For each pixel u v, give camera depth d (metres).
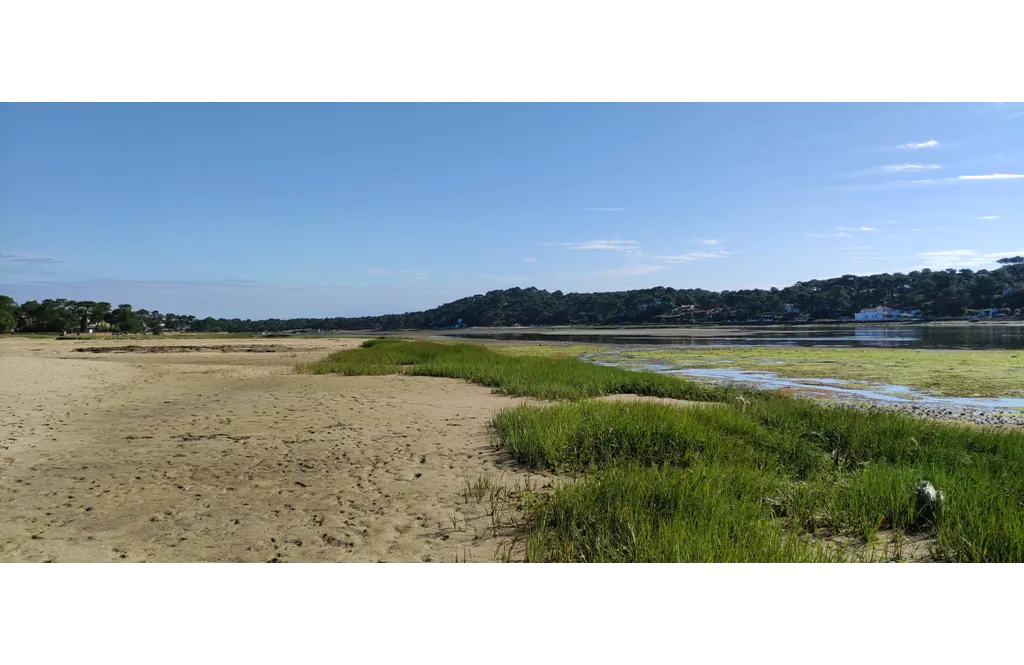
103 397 15.00
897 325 105.38
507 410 11.16
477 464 8.06
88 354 38.56
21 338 73.12
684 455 8.11
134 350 44.06
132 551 5.13
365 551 5.09
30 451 8.95
